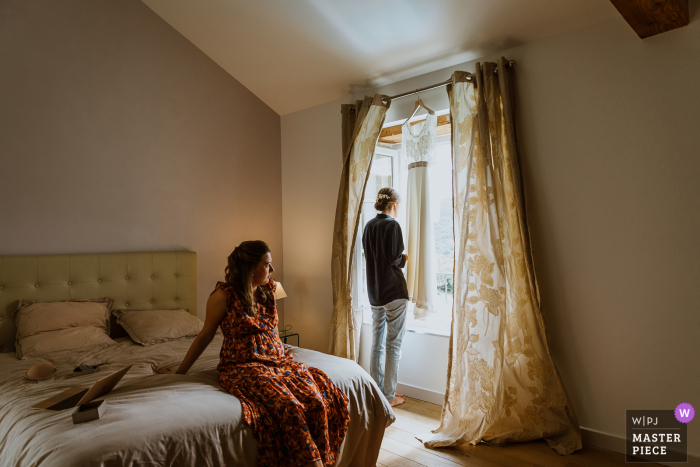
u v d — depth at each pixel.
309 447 1.72
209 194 3.87
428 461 2.43
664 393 2.33
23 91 2.88
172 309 3.47
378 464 2.39
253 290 2.21
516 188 2.68
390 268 3.22
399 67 3.37
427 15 2.82
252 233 4.18
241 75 4.04
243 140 4.14
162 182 3.56
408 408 3.21
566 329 2.66
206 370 2.28
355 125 3.58
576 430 2.53
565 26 2.62
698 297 2.23
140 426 1.53
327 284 3.99
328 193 3.99
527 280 2.66
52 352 2.61
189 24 3.59
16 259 2.80
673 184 2.29
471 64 3.10
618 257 2.47
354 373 2.26
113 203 3.29
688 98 2.25
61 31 3.06
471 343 2.72
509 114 2.74
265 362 2.09
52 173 3.00
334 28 3.16
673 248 2.30
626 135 2.44
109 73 3.29
